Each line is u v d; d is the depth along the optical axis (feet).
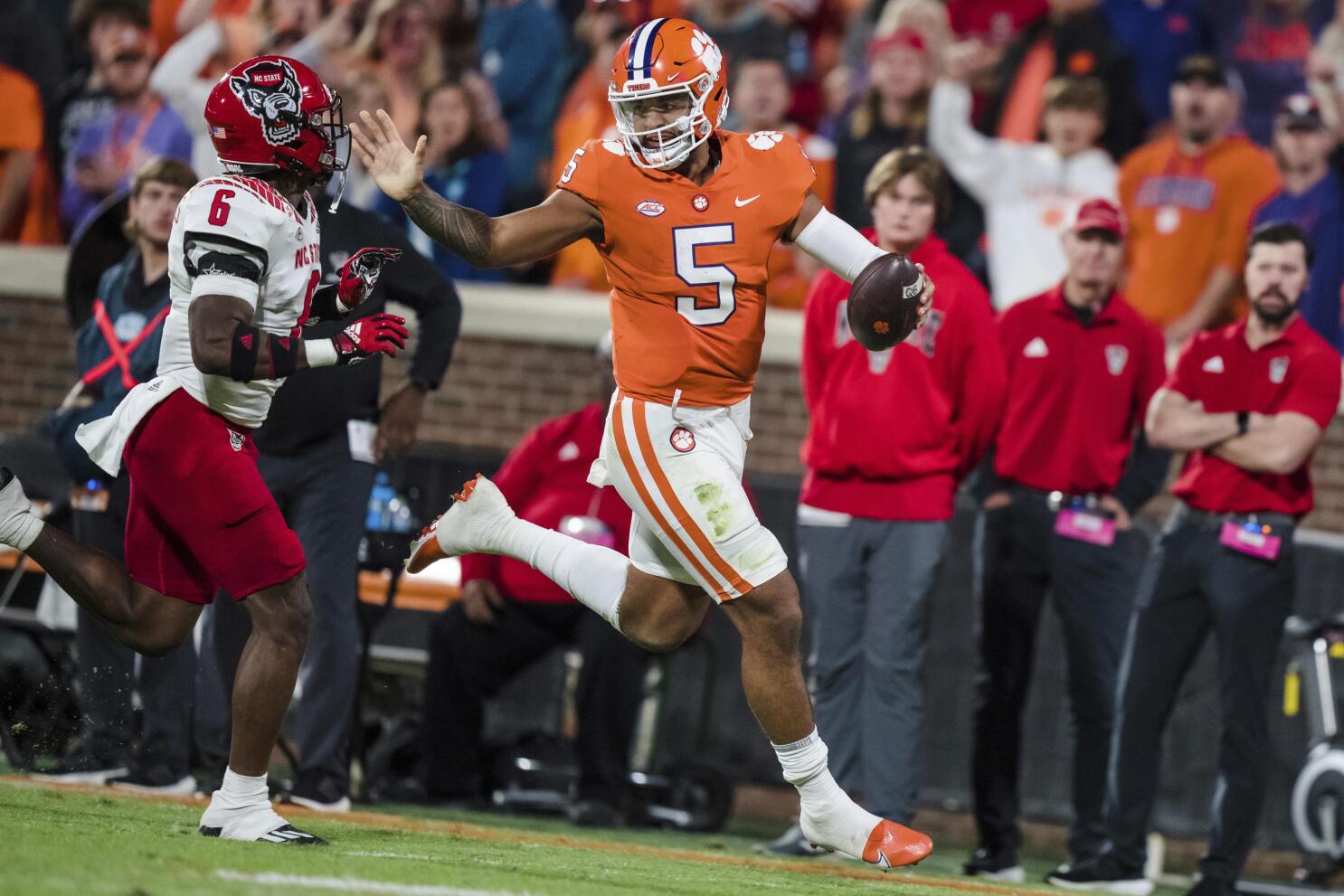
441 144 105.09
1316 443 62.13
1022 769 86.53
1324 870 69.46
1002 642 67.92
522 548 46.98
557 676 90.53
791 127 102.27
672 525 42.27
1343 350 94.38
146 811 52.11
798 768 43.60
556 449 80.53
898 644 63.31
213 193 42.11
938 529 63.82
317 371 61.31
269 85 43.27
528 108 106.11
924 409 63.46
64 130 112.06
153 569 45.06
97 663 67.26
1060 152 97.35
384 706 82.64
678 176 41.98
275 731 44.55
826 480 65.31
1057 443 67.67
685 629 45.39
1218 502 62.39
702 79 40.75
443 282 66.49
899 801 62.64
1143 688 63.10
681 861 53.16
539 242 41.65
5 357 109.50
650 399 42.27
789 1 102.89
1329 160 94.63
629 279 42.11
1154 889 68.49
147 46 110.93
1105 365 67.56
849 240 42.93
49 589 75.36
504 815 76.18
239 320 40.98
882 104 99.55
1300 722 82.84
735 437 43.37
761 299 42.55
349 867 38.93
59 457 67.56
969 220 98.43
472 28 106.01
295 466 62.08
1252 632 61.36
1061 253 97.55
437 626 78.38
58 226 112.27
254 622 44.21
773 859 57.47
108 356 66.95
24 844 38.68
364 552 73.87
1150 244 96.32
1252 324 63.52
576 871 44.19
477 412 104.53
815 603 65.41
